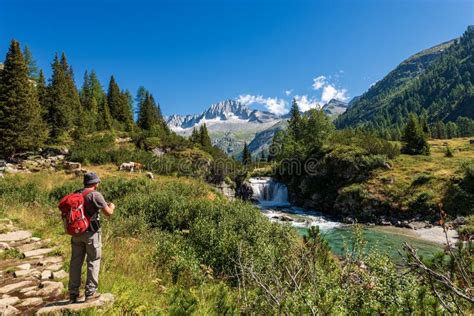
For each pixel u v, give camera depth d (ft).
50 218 40.52
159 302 19.63
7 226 34.78
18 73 131.23
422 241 79.61
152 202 53.67
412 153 176.24
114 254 28.53
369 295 17.08
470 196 102.37
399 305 14.74
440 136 384.27
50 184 82.23
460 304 12.64
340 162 147.84
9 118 123.95
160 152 172.65
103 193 65.21
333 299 14.90
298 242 35.96
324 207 142.41
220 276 31.09
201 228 39.42
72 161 130.93
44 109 156.46
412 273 17.57
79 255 16.98
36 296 18.79
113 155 136.05
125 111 265.75
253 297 17.26
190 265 29.27
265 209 144.46
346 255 22.93
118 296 18.51
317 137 211.82
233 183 198.39
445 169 128.36
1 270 22.90
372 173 136.56
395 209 112.06
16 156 129.90
